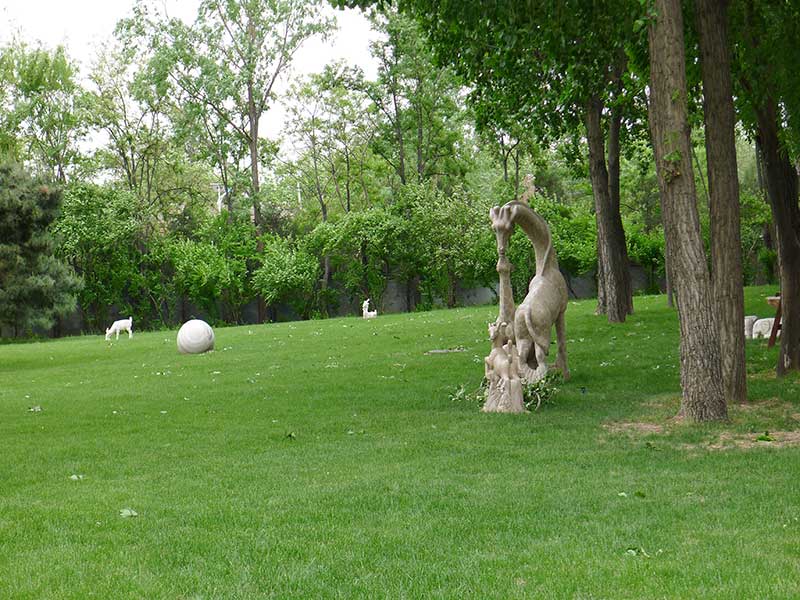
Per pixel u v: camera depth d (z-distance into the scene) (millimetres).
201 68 50469
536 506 7492
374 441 11219
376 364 20469
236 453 10711
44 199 26953
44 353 29984
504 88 23344
